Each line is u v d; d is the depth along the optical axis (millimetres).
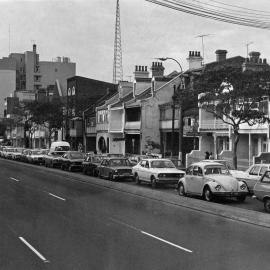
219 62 48312
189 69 55094
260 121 32312
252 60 42500
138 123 57000
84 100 74562
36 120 70688
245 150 40781
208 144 44750
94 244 11516
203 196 20906
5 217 15852
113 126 64250
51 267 9320
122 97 67250
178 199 20188
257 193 17969
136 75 64312
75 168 41438
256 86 29250
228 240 12000
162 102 56469
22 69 143875
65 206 18750
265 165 22656
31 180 31625
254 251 10727
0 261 9828
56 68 137750
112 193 23875
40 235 12688
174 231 13281
